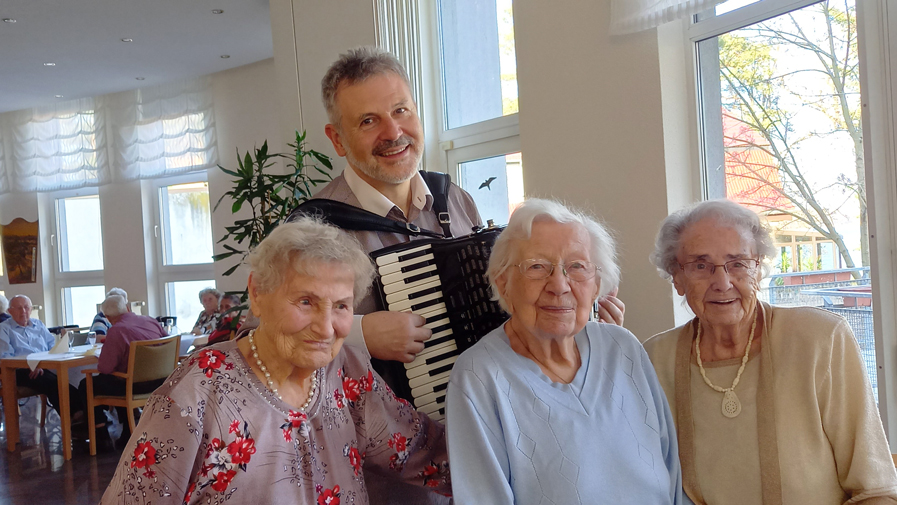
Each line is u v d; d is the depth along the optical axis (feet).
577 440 4.24
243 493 4.08
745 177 8.42
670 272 5.04
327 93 5.85
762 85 8.14
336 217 5.70
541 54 9.79
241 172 12.85
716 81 8.54
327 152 13.00
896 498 4.26
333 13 12.55
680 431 4.85
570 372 4.60
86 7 15.90
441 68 12.38
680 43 8.66
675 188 8.56
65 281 27.37
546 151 9.87
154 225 24.81
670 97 8.52
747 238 4.66
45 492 13.07
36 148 26.61
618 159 8.98
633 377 4.68
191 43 19.13
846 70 7.38
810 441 4.47
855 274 7.52
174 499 3.94
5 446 16.75
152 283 24.84
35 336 20.15
